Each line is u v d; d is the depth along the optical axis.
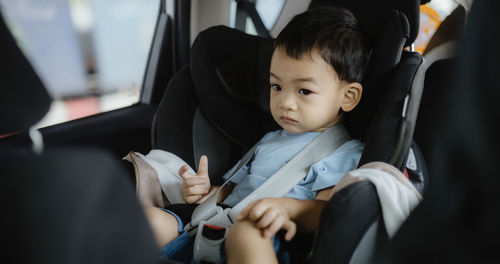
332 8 1.03
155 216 0.89
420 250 0.41
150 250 0.37
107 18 2.09
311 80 0.95
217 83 1.24
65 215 0.29
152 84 1.76
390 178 0.76
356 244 0.71
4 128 0.48
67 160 0.31
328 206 0.69
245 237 0.77
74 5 1.95
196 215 0.93
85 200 0.30
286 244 0.89
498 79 0.33
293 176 1.00
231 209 0.94
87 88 2.09
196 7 1.71
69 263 0.28
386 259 0.46
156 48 1.74
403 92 0.90
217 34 1.25
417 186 1.25
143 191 1.02
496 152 0.33
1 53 0.46
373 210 0.72
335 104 1.00
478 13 0.36
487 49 0.34
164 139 1.20
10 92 0.47
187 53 1.79
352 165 1.01
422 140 1.46
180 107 1.24
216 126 1.29
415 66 0.93
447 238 0.38
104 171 0.32
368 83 1.02
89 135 1.42
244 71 1.25
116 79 2.06
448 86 0.41
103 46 2.13
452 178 0.38
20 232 0.28
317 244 0.69
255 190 0.97
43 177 0.30
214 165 1.27
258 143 1.20
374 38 1.06
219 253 0.84
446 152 0.39
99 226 0.31
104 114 1.57
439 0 1.49
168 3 1.71
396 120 0.89
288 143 1.09
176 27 1.74
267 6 1.82
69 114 1.54
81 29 2.03
